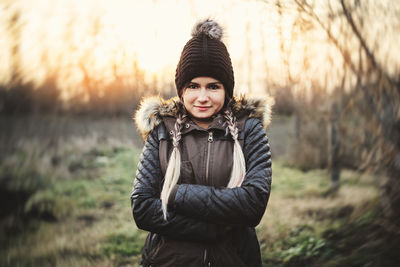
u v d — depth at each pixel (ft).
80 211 15.01
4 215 13.85
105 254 10.81
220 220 3.86
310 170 21.40
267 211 13.74
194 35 4.26
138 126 4.52
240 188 3.95
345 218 10.52
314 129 21.06
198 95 4.16
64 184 18.43
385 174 9.12
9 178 17.54
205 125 4.42
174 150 4.15
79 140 26.21
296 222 11.75
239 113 4.46
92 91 17.26
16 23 12.51
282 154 25.75
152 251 4.20
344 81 9.55
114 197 17.21
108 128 30.14
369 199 10.38
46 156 20.98
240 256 4.30
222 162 4.15
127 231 12.70
